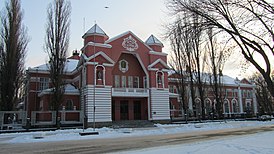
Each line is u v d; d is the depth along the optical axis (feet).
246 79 254.88
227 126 120.26
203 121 153.17
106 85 132.05
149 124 134.10
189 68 153.58
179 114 172.65
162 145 52.90
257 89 257.96
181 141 60.08
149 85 146.61
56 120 118.21
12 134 96.68
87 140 70.18
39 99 157.99
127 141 63.98
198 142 55.31
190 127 113.50
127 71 150.10
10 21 119.34
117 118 140.67
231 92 234.58
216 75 164.66
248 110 240.32
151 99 144.36
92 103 126.52
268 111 242.78
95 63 130.41
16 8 121.60
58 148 52.65
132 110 146.20
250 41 48.47
